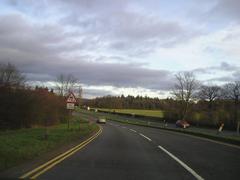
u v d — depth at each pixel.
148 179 10.91
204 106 112.81
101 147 21.17
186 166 14.00
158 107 170.12
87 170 12.18
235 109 74.81
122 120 97.88
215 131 58.06
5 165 12.04
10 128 38.16
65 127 45.12
